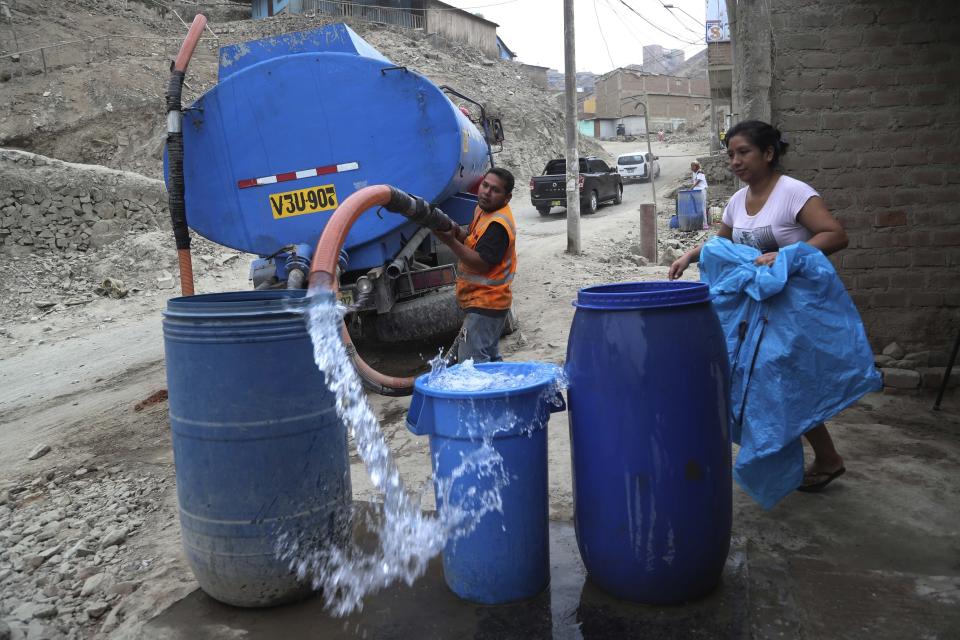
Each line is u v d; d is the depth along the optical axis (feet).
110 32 118.32
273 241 22.31
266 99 21.59
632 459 8.83
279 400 9.61
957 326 17.01
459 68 133.08
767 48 17.24
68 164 59.21
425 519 11.89
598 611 9.23
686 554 8.96
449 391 8.93
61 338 42.19
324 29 21.54
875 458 13.51
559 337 25.31
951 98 16.56
